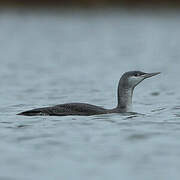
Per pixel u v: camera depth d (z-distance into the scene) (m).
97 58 31.64
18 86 20.39
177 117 13.04
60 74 24.16
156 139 10.58
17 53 34.62
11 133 11.16
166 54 33.41
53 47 38.72
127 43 41.22
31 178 8.37
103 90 19.31
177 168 8.80
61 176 8.45
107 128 11.57
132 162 9.13
